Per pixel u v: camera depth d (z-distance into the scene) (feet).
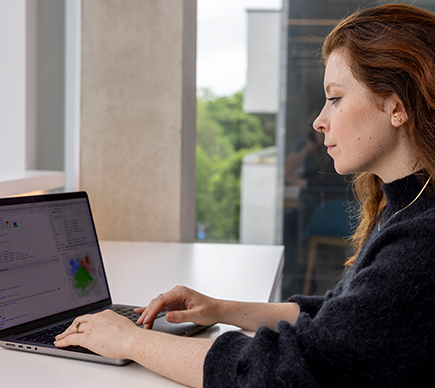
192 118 7.22
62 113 7.09
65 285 3.20
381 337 1.98
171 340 2.40
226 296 3.84
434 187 2.32
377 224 2.88
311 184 10.72
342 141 2.47
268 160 10.75
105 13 6.51
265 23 10.46
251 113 10.68
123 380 2.31
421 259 2.03
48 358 2.56
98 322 2.62
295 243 10.88
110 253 5.61
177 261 5.19
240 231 10.95
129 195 6.65
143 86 6.55
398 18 2.38
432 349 1.99
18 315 2.86
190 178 7.18
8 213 3.01
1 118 6.72
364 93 2.38
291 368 1.98
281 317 3.14
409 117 2.30
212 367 2.18
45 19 6.95
